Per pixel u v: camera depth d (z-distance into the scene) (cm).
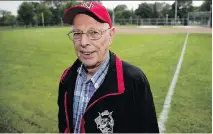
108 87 137
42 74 667
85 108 146
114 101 137
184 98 464
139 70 143
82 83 150
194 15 3622
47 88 543
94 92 141
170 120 375
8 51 1030
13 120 371
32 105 438
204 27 2947
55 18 4194
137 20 4228
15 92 505
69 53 1014
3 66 745
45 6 4125
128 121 141
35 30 2575
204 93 486
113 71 140
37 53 1005
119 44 1311
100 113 139
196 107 421
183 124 363
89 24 131
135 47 1194
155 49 1108
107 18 134
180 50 1046
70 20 139
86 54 135
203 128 348
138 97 138
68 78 156
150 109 142
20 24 3734
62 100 162
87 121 142
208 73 638
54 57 923
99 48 135
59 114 167
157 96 478
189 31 2183
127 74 138
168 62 798
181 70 682
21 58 881
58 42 1403
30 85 562
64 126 165
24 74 658
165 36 1709
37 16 3972
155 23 4084
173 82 566
